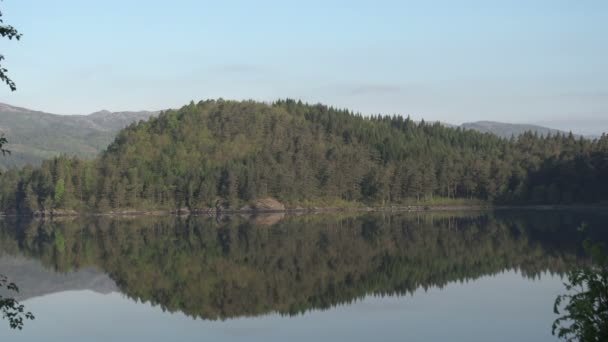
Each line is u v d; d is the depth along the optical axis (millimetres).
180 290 63188
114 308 55562
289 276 69875
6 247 102688
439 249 90125
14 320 20859
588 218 143000
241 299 58250
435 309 52188
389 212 193875
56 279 70562
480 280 65000
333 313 51844
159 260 84062
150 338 45438
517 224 130750
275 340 44062
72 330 47781
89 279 70250
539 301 54000
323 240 105312
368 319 49438
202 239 111000
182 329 47750
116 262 82688
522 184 199750
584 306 15633
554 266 72312
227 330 47219
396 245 96062
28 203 199500
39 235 125875
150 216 192750
